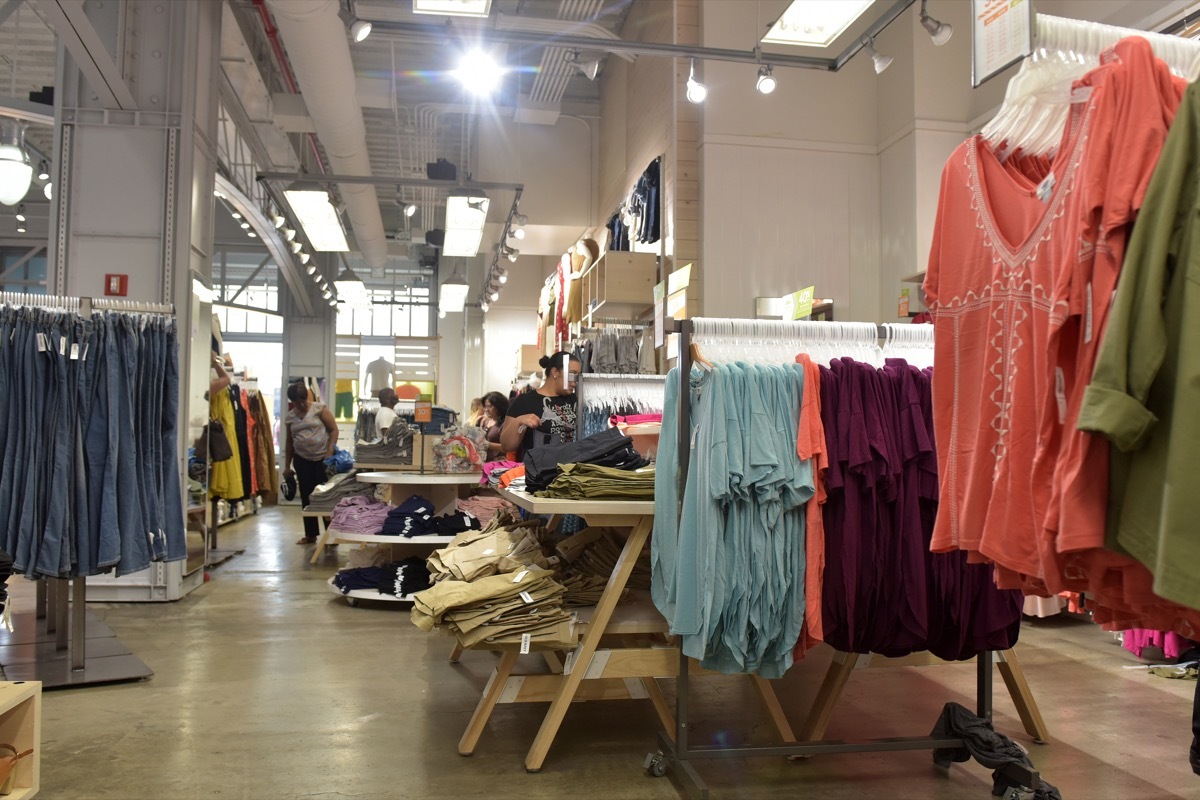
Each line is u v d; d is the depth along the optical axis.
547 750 2.78
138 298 5.58
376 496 7.30
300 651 4.27
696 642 2.54
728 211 6.77
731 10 6.86
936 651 2.74
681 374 2.67
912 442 2.61
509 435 4.84
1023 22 1.57
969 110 6.55
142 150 5.64
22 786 2.21
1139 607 1.38
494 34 5.86
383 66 9.84
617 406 4.62
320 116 7.54
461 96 10.17
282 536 9.06
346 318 20.28
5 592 2.59
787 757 2.94
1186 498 1.13
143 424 3.77
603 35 8.12
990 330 1.70
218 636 4.57
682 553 2.56
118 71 5.19
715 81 6.82
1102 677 3.87
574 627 2.83
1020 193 1.69
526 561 3.12
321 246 10.86
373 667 3.99
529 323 15.20
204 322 6.18
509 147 10.67
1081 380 1.34
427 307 20.56
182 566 5.60
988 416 1.69
